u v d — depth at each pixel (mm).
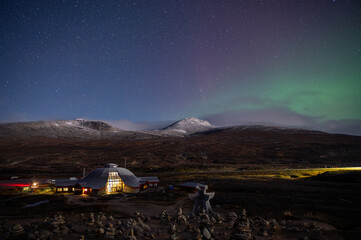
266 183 51656
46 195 44531
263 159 133500
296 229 14812
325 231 15156
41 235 11172
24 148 171000
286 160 127562
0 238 11141
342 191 38000
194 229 13461
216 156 148250
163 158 142125
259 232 13773
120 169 56906
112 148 175375
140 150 166125
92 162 129125
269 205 28047
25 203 36062
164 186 60219
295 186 45594
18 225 12172
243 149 165250
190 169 103750
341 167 95562
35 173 93375
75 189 50469
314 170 82000
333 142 175250
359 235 14336
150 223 16516
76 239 11359
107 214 24781
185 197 40750
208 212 19203
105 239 11492
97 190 48906
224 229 14773
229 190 44469
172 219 17141
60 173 94250
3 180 66750
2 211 27062
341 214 22672
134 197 41594
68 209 28359
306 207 26203
